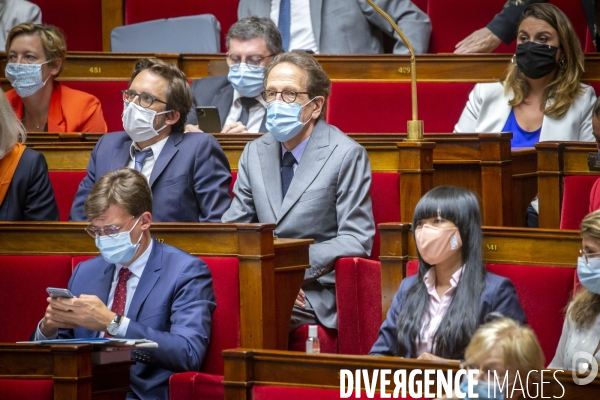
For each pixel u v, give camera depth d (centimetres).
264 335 876
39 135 1241
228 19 1680
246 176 1073
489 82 1348
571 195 1049
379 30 1559
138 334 816
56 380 727
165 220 1050
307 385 657
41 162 1091
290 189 1035
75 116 1352
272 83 1045
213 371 877
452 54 1355
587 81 1315
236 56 1280
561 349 778
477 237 787
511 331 572
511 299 776
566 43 1243
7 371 740
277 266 908
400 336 796
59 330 883
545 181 1095
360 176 1032
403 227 898
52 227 941
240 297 882
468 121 1305
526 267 834
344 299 983
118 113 1469
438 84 1360
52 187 1166
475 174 1125
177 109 1077
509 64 1290
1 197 1067
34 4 1691
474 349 576
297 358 660
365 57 1376
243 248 882
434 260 785
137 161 1079
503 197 1109
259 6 1568
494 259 847
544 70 1243
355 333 979
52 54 1337
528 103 1275
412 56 1115
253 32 1271
